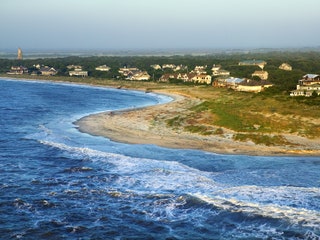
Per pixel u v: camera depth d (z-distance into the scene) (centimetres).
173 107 10225
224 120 7650
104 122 8262
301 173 4697
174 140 6512
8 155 5394
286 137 6462
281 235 2956
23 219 3362
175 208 3553
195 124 7581
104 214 3478
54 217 3416
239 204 3484
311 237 2875
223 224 3206
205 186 4125
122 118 8706
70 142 6334
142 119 8475
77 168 4756
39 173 4603
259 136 6494
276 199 3675
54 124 8056
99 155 5394
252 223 3166
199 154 5631
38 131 7200
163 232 3145
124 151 5775
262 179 4447
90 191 4006
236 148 5972
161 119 8375
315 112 8056
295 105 8925
